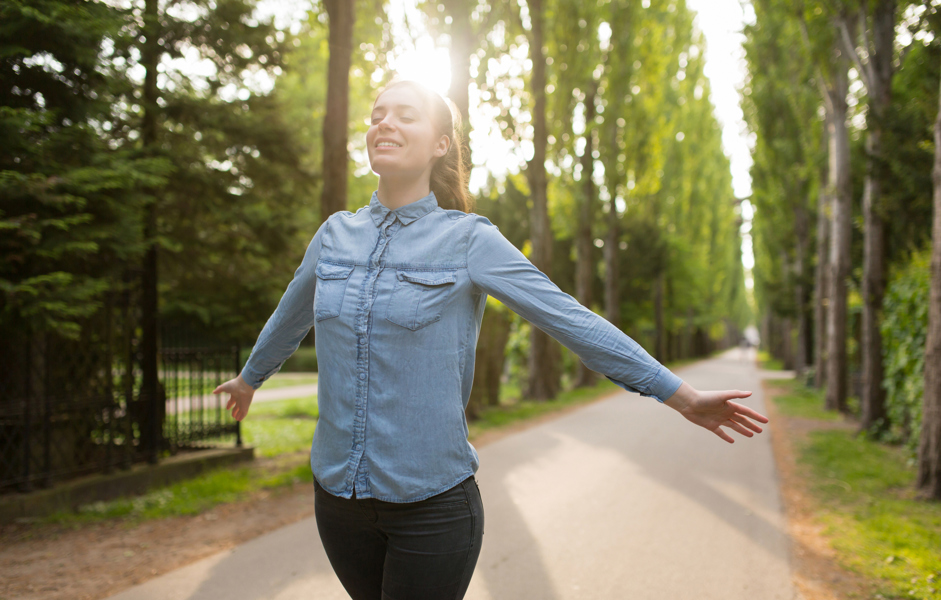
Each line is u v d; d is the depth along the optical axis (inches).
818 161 683.4
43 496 202.7
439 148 59.6
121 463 242.4
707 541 182.5
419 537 53.9
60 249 183.5
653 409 536.4
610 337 52.9
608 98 800.3
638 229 1079.0
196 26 278.5
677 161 1278.3
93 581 147.7
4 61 186.4
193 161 286.8
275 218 303.1
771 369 1352.1
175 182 280.2
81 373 240.2
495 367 561.3
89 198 200.2
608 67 794.2
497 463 297.0
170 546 174.4
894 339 344.5
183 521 199.9
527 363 685.9
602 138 826.2
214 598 138.0
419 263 54.6
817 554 172.2
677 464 296.8
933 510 216.8
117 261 223.8
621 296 1109.1
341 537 58.3
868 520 203.3
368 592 61.2
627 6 776.9
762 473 278.7
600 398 641.6
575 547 176.6
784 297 946.7
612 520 203.0
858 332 581.6
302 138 329.4
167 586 144.9
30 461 215.5
